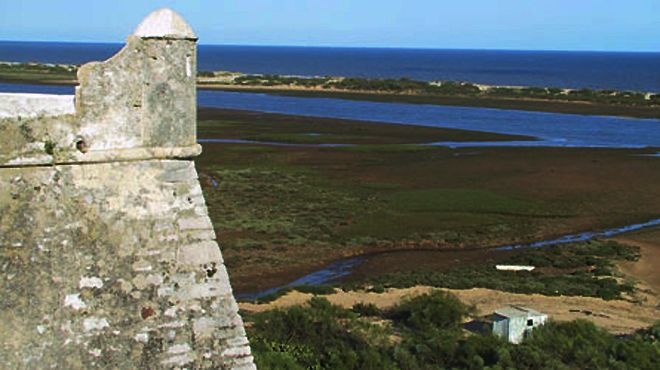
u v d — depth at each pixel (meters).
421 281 34.88
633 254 42.06
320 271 38.38
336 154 75.31
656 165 71.56
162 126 7.69
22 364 7.07
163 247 7.68
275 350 20.02
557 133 97.38
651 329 26.03
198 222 7.84
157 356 7.53
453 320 26.12
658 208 54.59
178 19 7.65
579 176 65.25
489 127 102.88
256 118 106.44
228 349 7.80
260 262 39.09
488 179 63.38
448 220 49.50
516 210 52.66
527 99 146.38
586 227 49.00
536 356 21.11
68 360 7.21
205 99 137.25
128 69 7.50
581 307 30.38
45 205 7.31
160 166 7.71
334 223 47.62
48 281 7.25
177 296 7.67
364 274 38.00
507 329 24.44
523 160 73.19
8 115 7.14
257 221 47.12
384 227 47.19
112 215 7.53
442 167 68.81
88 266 7.40
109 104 7.48
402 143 84.38
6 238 7.15
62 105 7.36
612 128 104.25
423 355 21.77
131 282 7.53
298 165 68.62
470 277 36.09
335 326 23.41
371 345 22.23
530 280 35.62
